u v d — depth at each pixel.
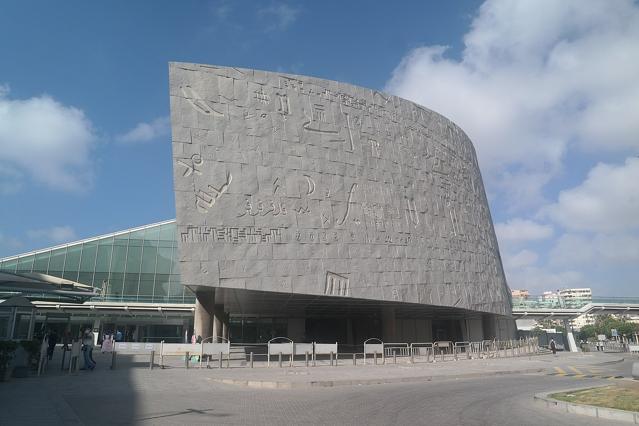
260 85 27.97
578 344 60.69
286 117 28.30
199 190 24.94
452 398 12.53
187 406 10.74
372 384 16.23
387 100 34.06
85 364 18.56
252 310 37.78
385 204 31.50
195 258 24.08
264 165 26.88
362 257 29.27
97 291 22.78
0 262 42.62
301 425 8.61
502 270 47.81
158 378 16.36
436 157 37.25
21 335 19.23
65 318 42.91
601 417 9.83
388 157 32.72
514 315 54.09
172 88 25.67
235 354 30.86
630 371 22.95
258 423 8.78
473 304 36.94
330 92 30.61
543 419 9.54
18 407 9.93
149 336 44.34
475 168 44.12
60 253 43.94
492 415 9.92
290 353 22.11
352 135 30.91
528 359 31.47
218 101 26.50
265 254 25.72
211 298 28.00
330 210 28.59
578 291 146.00
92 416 9.30
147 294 44.56
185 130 25.39
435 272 33.72
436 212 35.53
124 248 45.28
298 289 26.30
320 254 27.50
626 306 53.91
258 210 26.09
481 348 34.34
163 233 46.31
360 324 44.78
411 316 43.38
